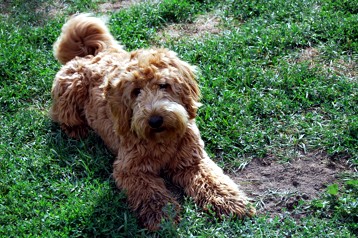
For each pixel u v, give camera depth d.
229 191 1.59
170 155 1.66
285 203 1.61
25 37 2.37
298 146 1.79
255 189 1.67
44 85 2.12
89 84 1.84
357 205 1.52
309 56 2.16
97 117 1.81
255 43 2.22
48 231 1.53
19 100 2.09
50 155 1.82
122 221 1.56
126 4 2.66
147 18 2.44
